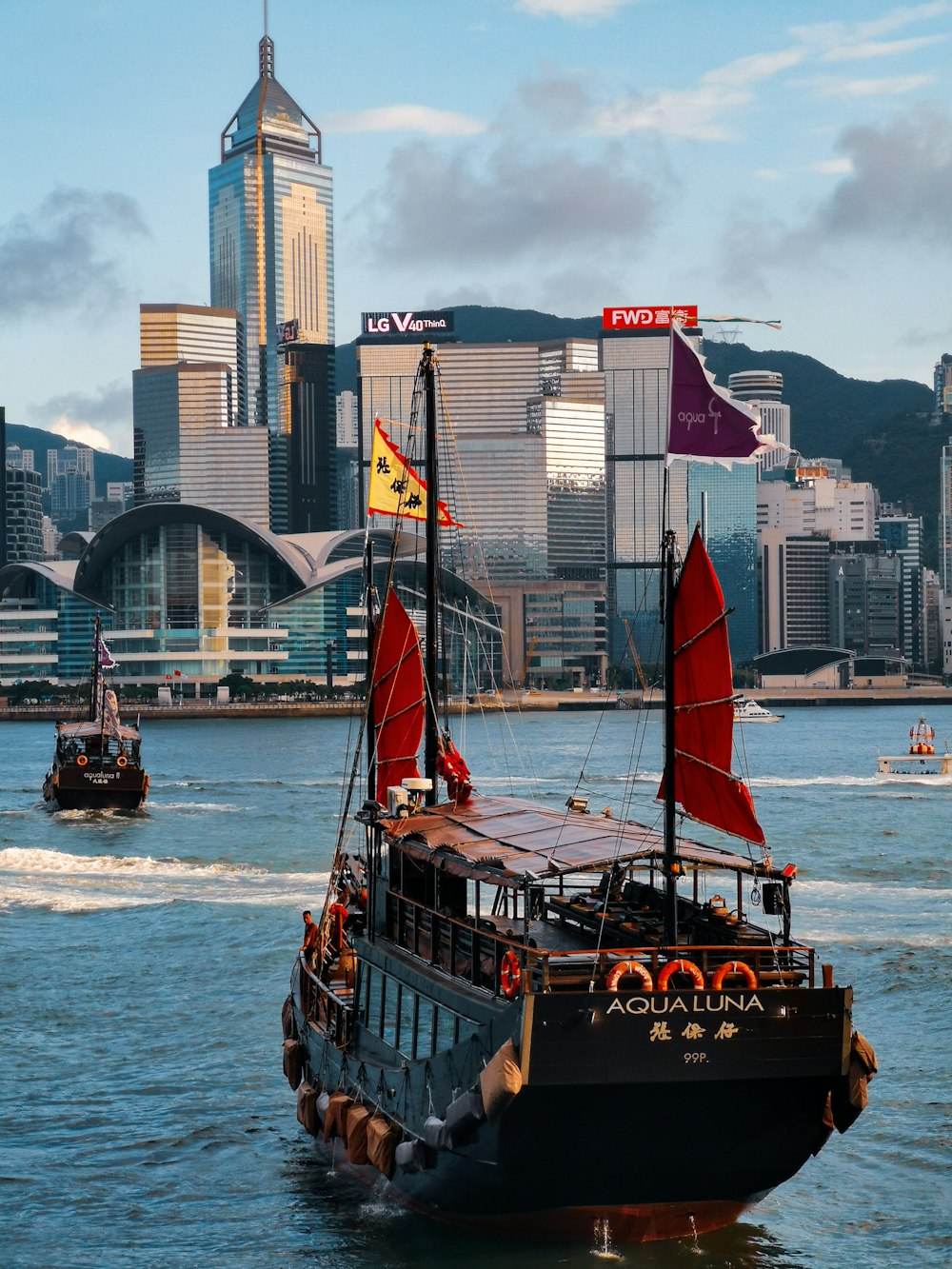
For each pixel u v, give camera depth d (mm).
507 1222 32094
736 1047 29719
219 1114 44062
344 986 42438
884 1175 38344
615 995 29328
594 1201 31281
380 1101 35906
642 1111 29891
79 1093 46125
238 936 68625
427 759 51562
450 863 34406
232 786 165375
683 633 32750
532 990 30047
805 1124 30750
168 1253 34438
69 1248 34844
